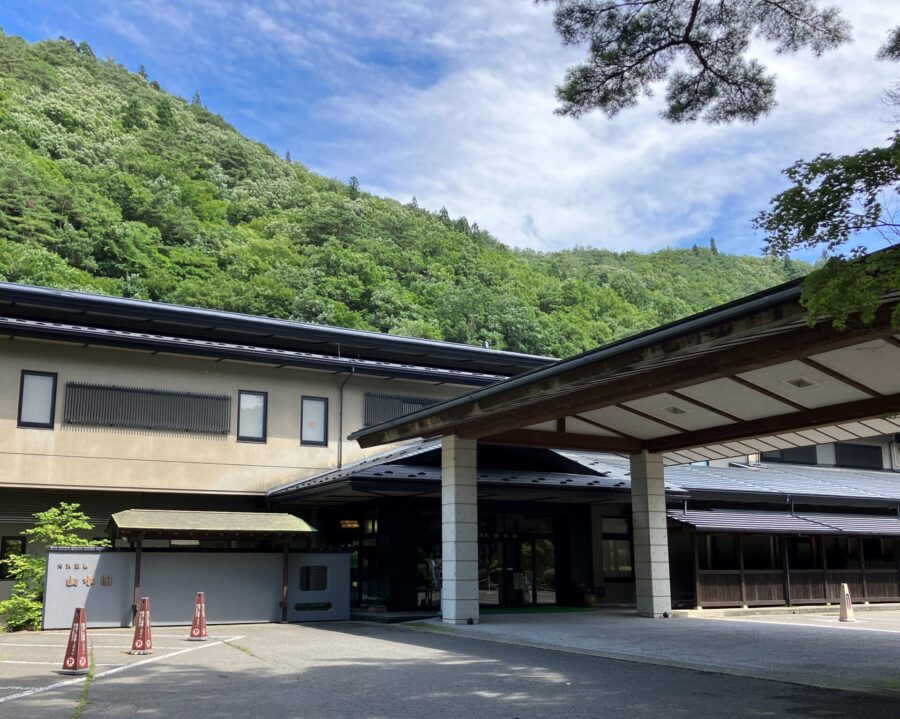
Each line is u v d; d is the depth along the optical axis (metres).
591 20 11.02
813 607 24.25
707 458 21.52
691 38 11.13
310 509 25.39
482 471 21.25
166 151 110.69
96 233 70.19
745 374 14.09
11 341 21.44
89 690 9.88
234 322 23.72
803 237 7.87
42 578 19.22
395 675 10.95
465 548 18.08
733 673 10.98
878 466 35.56
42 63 122.38
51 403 21.69
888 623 19.38
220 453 23.55
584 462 24.27
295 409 24.89
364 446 20.78
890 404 14.65
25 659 12.91
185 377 23.48
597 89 11.61
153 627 18.47
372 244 91.75
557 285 98.31
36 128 88.62
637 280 108.94
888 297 8.84
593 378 12.95
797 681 10.29
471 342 72.50
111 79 140.00
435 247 96.69
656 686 9.96
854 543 27.23
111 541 20.98
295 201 108.50
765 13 10.71
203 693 9.63
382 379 26.41
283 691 9.73
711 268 145.38
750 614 22.83
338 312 68.38
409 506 21.89
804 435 18.39
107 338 21.77
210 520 18.59
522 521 23.77
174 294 65.88
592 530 24.55
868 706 8.63
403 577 21.47
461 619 17.83
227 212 99.38
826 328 10.45
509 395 14.97
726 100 11.55
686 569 24.34
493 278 93.19
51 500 22.09
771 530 23.61
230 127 150.38
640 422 18.27
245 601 19.44
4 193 66.75
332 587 20.34
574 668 11.55
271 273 74.25
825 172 7.58
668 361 11.91
